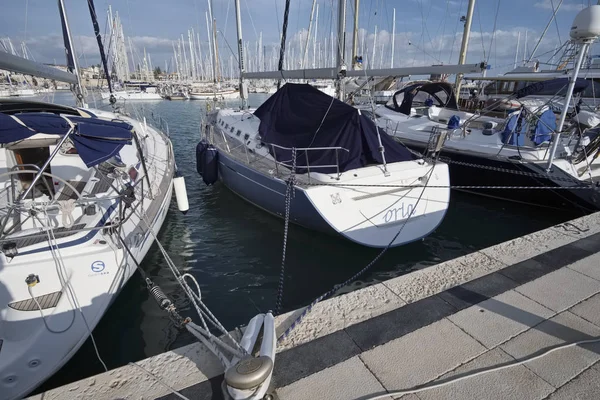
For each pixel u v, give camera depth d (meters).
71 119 3.45
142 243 4.30
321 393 1.93
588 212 6.82
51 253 3.21
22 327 2.96
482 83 14.47
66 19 8.21
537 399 1.91
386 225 5.14
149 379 2.00
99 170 4.39
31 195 4.34
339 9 6.78
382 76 6.61
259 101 36.12
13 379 2.83
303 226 5.77
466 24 11.53
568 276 3.00
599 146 7.08
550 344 2.27
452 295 2.74
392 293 2.76
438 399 1.90
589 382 2.00
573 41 5.41
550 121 7.52
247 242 5.95
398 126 9.63
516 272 3.05
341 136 5.32
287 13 7.50
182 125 20.11
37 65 4.20
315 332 2.37
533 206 7.47
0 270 3.04
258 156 6.49
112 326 4.00
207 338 2.38
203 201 7.74
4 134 3.16
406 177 5.14
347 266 5.31
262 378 1.69
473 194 8.24
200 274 5.07
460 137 8.33
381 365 2.11
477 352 2.21
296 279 4.99
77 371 3.38
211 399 1.87
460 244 6.05
